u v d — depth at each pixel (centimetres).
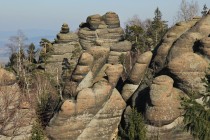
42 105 4228
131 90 4319
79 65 4203
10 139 3803
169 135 3772
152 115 3744
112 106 3947
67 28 8269
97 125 3881
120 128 3988
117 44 6762
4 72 3972
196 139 3738
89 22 8438
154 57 4678
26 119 3878
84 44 8425
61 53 8100
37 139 3781
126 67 6744
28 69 7669
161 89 3744
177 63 3866
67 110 3709
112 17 8488
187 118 3744
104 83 3931
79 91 3806
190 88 3859
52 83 6844
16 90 4012
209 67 3884
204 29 4488
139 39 9319
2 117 3828
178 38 4506
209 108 3819
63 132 3753
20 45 8444
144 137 3791
